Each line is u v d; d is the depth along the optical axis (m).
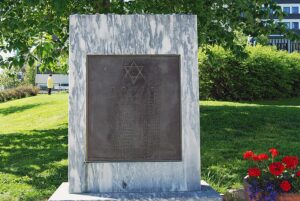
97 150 4.95
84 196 4.75
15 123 15.65
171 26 5.07
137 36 5.04
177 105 5.03
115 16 5.04
